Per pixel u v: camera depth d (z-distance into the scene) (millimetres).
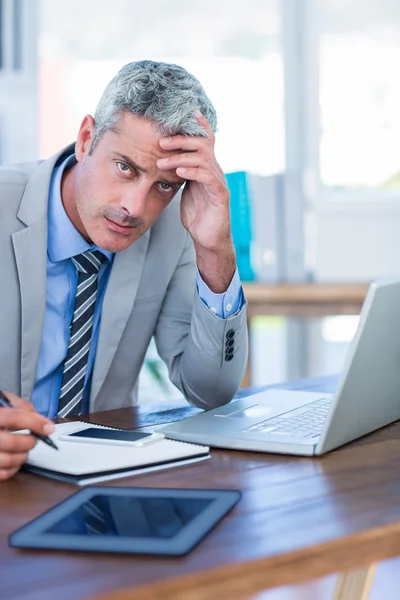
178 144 1427
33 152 3510
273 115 3666
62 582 741
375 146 3693
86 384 1706
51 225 1658
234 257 1567
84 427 1312
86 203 1504
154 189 1472
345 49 3656
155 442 1221
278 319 3695
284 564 809
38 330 1626
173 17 3605
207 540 839
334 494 1005
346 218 3656
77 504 931
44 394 1688
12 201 1634
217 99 3646
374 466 1134
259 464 1148
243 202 3230
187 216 1562
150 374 3154
